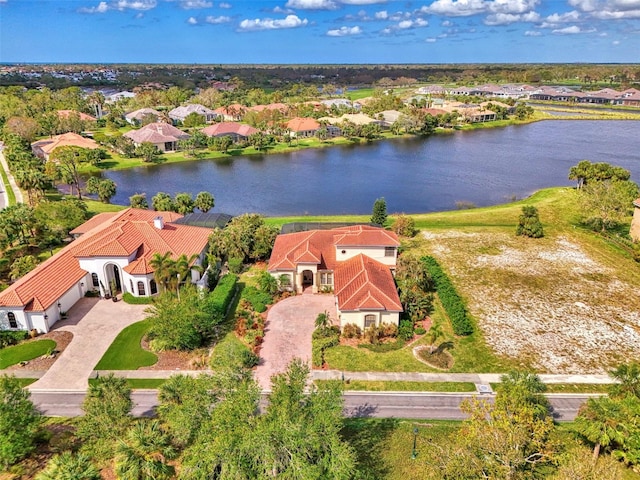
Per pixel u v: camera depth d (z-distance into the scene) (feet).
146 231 202.28
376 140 569.64
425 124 610.24
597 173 311.88
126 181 389.19
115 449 96.94
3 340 154.92
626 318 174.60
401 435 117.70
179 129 560.20
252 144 511.81
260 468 83.25
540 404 116.57
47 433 113.60
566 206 303.89
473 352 153.58
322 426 90.89
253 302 177.88
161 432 101.60
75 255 184.03
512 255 229.45
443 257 226.38
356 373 142.31
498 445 93.15
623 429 102.32
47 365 145.59
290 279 188.34
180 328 146.00
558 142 540.93
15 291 159.84
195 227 224.33
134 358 148.87
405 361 148.25
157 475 93.86
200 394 101.09
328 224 231.91
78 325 166.71
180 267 174.40
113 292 187.21
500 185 373.40
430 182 384.27
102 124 609.42
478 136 591.78
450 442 112.27
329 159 472.03
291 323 167.73
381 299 160.35
